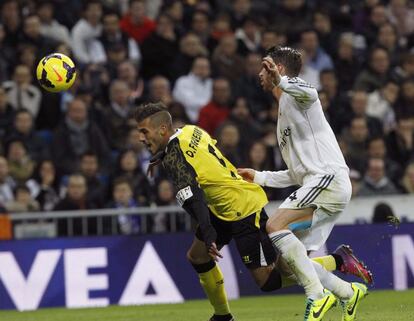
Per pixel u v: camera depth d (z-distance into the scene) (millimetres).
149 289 21969
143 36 30641
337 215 13453
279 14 33562
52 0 31109
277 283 14117
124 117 27156
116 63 29031
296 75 13672
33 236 22141
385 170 27062
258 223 14000
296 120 13250
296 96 12938
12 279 21141
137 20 30625
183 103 28969
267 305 20094
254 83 29672
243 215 13938
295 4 33344
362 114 28688
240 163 25172
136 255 21969
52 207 23609
